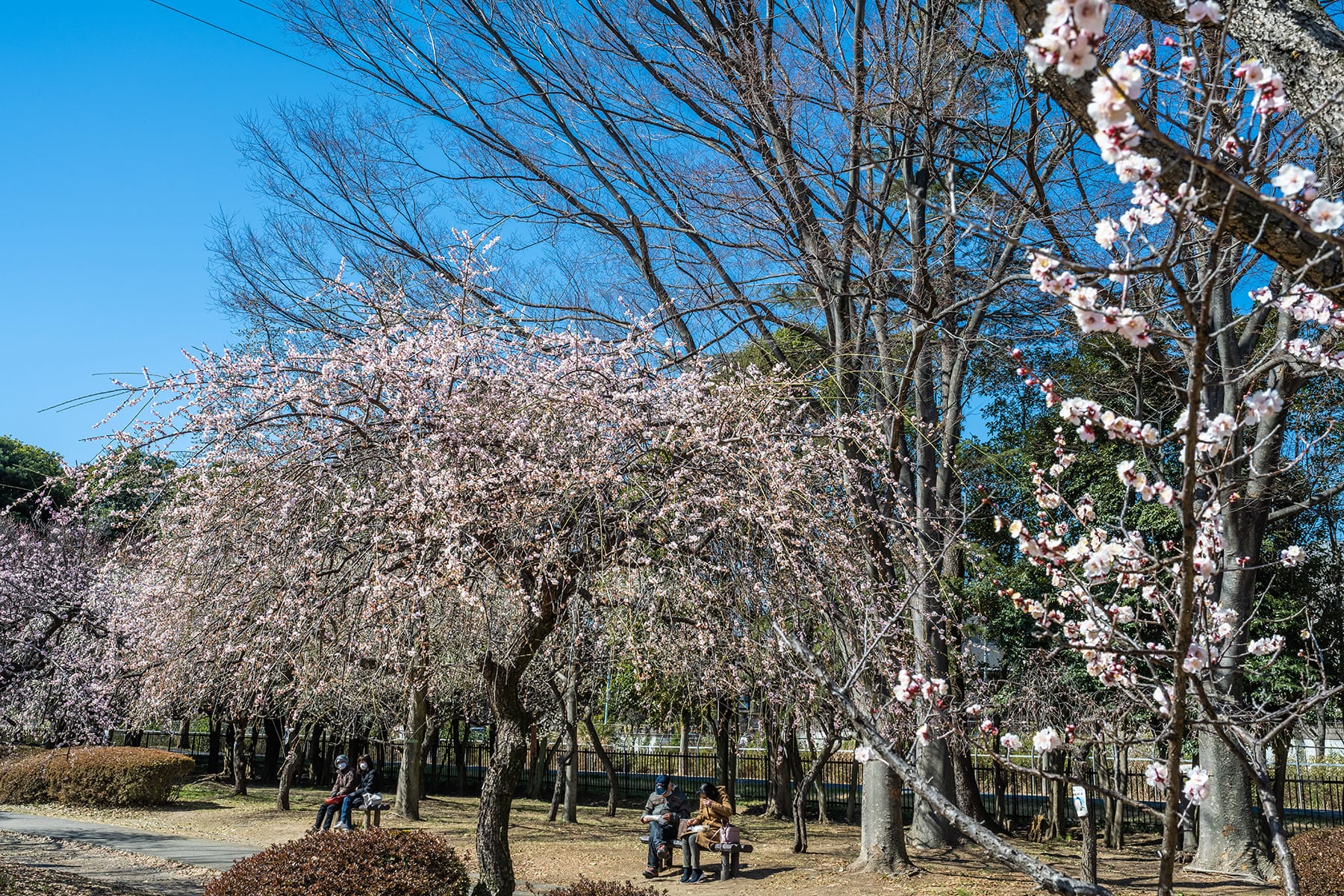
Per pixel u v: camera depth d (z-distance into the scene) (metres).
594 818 18.14
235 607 6.25
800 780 18.78
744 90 10.89
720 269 12.51
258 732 25.17
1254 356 11.42
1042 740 2.78
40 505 7.06
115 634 13.18
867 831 12.16
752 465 6.75
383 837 8.12
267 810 17.80
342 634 6.19
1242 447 11.45
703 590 6.38
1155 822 17.36
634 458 6.67
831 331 12.98
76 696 13.92
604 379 7.11
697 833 11.55
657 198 12.65
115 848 12.96
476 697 15.39
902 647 8.04
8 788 17.61
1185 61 3.11
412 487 6.05
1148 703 3.41
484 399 6.70
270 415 6.42
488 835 7.38
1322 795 18.09
